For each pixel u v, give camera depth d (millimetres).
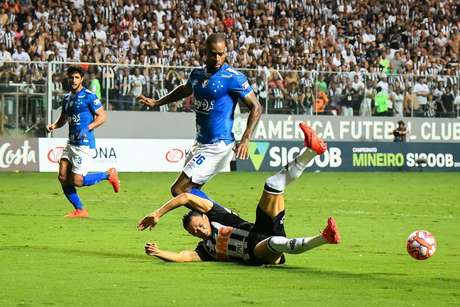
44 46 61812
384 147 59906
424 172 60094
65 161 29250
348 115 59875
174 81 55406
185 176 21953
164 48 63938
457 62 73625
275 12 72375
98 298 14398
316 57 68750
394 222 28734
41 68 52469
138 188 42875
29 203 34312
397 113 61062
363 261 19172
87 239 22984
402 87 61094
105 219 28469
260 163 57219
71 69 29516
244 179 50188
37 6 64000
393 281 16406
